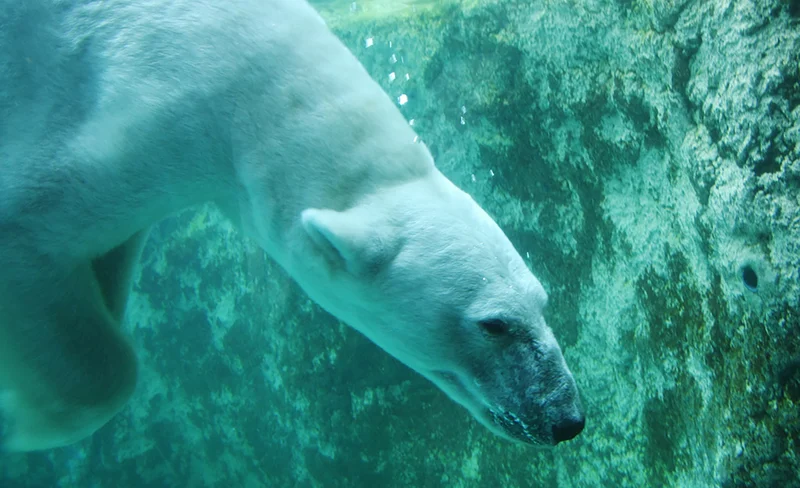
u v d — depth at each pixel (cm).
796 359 69
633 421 103
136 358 96
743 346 77
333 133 75
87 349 86
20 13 81
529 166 115
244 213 83
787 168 69
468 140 121
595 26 101
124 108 78
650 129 96
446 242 70
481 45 115
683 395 92
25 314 81
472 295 69
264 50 77
